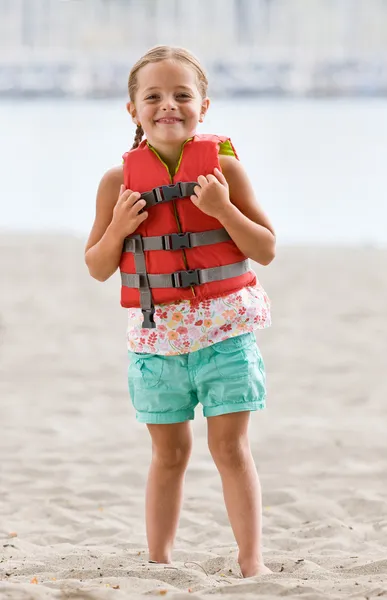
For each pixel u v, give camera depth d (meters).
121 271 6.32
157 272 6.14
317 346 15.21
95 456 10.09
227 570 6.36
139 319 6.26
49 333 16.33
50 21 188.38
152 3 191.38
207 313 6.11
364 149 55.91
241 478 6.13
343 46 191.62
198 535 7.75
